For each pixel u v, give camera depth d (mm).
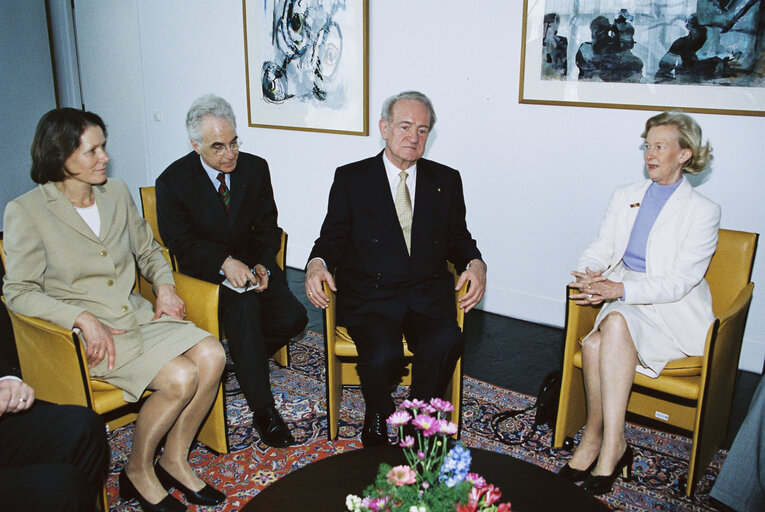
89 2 6039
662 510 2115
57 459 1710
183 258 2609
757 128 2982
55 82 6387
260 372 2457
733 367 2314
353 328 2402
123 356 2043
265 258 2748
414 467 1316
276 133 4898
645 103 3227
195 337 2102
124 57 5914
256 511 1413
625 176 3383
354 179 2490
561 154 3561
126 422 2396
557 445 2434
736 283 2371
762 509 1988
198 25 5176
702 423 2086
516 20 3516
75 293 2076
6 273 1999
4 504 1500
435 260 2490
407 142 2328
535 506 1444
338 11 4180
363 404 2822
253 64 4824
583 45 3324
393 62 4059
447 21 3758
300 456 2398
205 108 2430
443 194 2518
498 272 3977
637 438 2570
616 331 2152
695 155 2262
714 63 3008
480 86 3738
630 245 2422
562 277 3732
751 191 3068
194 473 2189
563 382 2359
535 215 3738
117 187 2234
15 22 5977
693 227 2270
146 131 5941
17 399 1693
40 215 1995
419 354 2316
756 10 2848
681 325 2281
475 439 2537
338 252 2490
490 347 3512
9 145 6078
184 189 2586
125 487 2100
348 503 1228
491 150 3801
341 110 4375
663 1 3061
